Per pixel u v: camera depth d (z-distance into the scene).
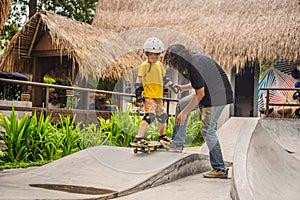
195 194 4.28
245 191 3.44
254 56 11.72
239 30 12.30
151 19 14.05
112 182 4.52
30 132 6.42
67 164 5.20
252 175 3.89
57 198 3.71
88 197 3.84
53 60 13.02
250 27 12.29
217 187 4.66
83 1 21.19
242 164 3.89
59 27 10.54
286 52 11.52
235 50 11.90
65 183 4.45
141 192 4.36
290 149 7.97
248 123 4.96
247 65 13.50
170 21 13.62
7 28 20.73
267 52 11.62
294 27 11.84
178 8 13.99
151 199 4.04
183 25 13.24
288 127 9.18
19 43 11.38
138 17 14.34
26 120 6.39
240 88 13.98
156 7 14.39
